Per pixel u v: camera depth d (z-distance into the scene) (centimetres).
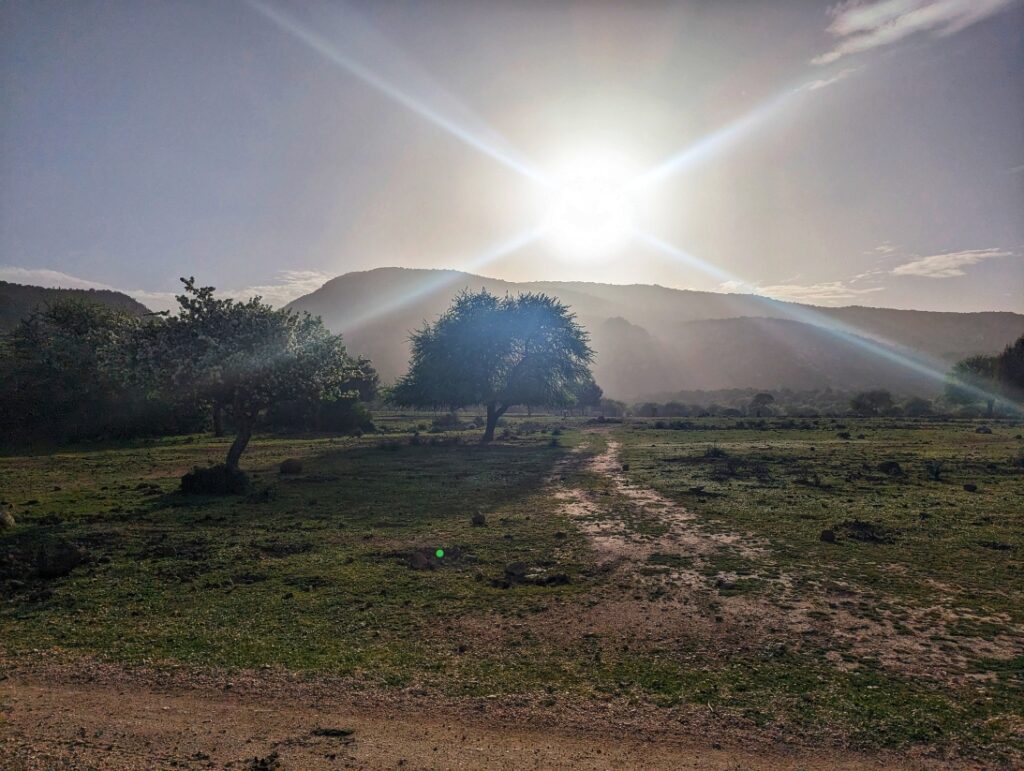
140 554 1609
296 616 1196
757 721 811
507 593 1327
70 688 907
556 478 3030
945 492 2561
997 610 1205
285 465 3200
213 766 686
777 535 1803
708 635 1099
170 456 3972
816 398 16412
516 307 5397
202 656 1016
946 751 741
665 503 2328
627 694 888
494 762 707
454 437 5400
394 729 789
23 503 2291
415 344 5744
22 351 5812
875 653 1020
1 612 1221
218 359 2488
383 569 1494
